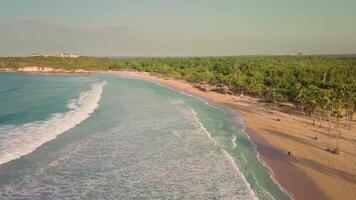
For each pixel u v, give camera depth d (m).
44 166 36.81
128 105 76.12
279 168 38.03
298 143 47.97
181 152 42.94
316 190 32.47
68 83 130.62
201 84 127.38
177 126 56.25
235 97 96.19
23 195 30.52
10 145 42.66
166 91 106.44
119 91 103.62
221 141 48.28
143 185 33.50
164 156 41.44
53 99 83.12
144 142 46.84
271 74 122.94
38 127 52.22
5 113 63.19
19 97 86.88
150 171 36.81
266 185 33.44
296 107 78.81
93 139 47.41
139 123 57.84
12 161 37.59
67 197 30.58
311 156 42.22
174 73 161.88
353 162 40.22
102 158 40.16
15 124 53.84
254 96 98.44
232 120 63.12
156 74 176.25
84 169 36.75
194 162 39.50
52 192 31.33
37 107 70.69
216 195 31.41
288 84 94.69
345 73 119.12
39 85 121.94
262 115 69.31
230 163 39.16
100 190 32.19
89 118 60.62
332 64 163.25
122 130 52.84
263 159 40.91
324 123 62.69
